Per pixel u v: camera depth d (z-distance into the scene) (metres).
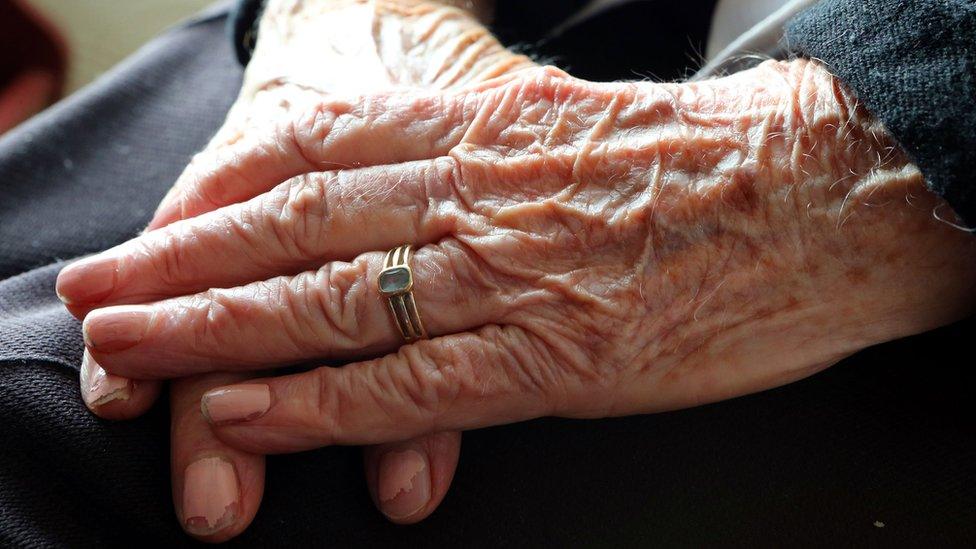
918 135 0.31
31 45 0.60
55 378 0.34
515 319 0.33
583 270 0.34
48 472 0.33
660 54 0.42
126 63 0.46
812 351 0.34
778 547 0.33
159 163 0.43
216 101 0.45
